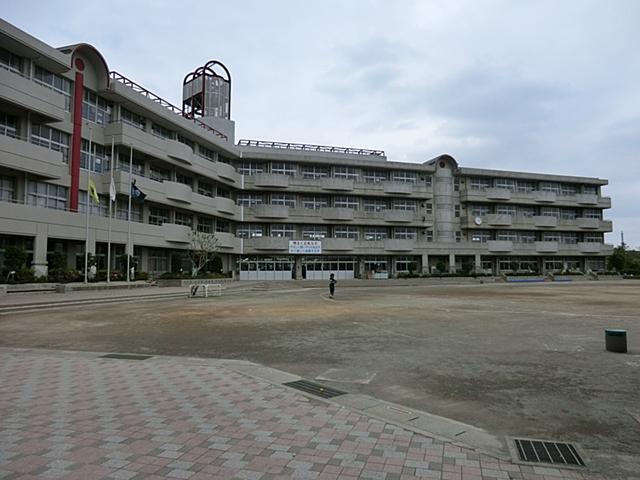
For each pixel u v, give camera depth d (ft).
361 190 186.70
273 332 42.47
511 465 13.75
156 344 36.11
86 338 39.01
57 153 95.76
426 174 203.82
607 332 33.17
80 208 106.63
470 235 209.05
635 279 212.02
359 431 16.51
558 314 58.65
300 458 14.07
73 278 95.20
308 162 182.19
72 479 12.53
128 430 16.44
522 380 24.63
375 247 184.96
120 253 118.42
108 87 112.47
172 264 132.26
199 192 156.04
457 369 27.27
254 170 179.83
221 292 107.65
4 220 84.17
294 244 174.50
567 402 20.66
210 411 18.74
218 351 33.22
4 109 89.76
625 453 14.89
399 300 85.51
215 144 158.10
